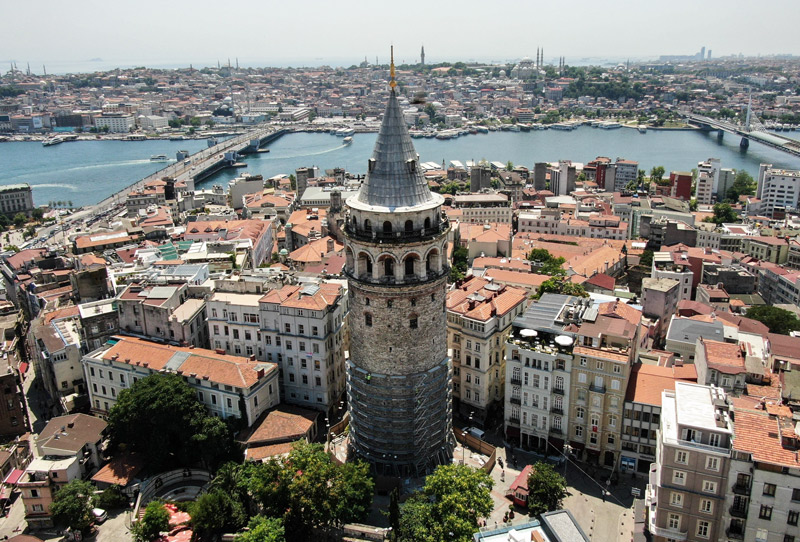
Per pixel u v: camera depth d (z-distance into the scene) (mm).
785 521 90500
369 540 110312
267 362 153500
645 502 112625
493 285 166500
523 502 121250
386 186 110062
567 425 137000
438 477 107875
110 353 156750
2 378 153750
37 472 129375
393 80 108875
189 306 169875
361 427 122875
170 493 133500
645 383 133125
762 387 116188
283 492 112688
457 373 156625
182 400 137750
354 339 120750
